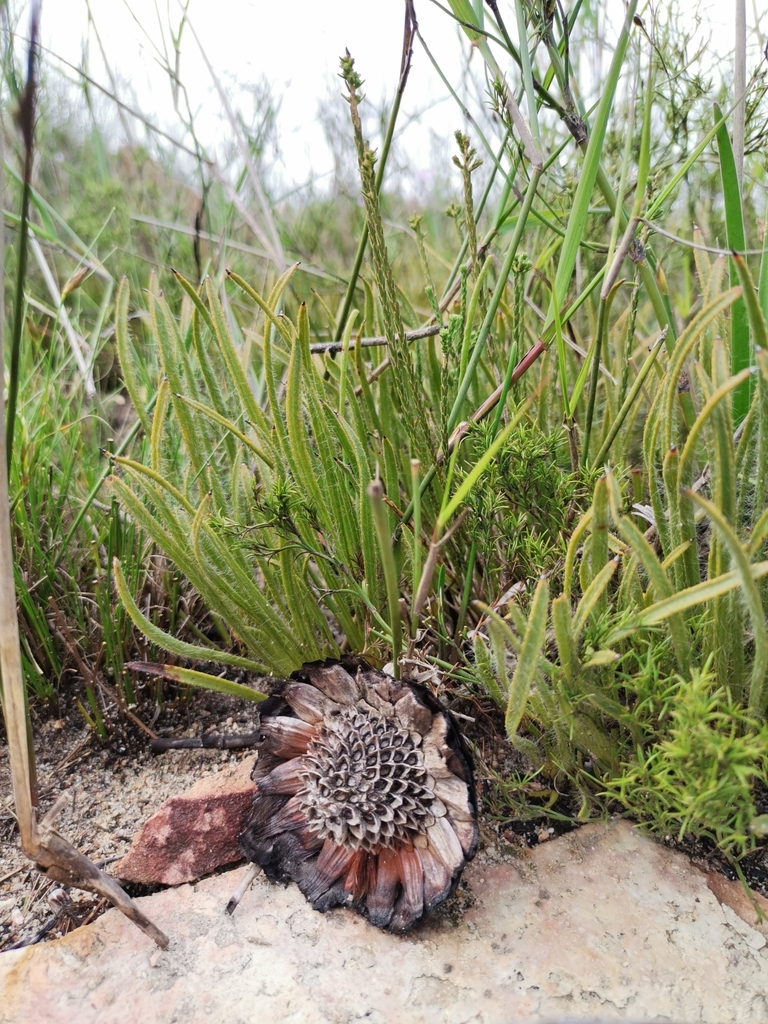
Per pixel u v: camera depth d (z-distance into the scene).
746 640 0.19
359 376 0.25
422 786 0.19
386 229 0.49
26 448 0.29
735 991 0.17
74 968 0.19
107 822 0.24
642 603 0.19
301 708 0.21
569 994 0.17
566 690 0.18
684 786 0.17
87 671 0.25
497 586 0.25
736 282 0.22
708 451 0.21
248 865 0.21
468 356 0.24
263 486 0.26
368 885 0.19
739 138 0.23
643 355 0.31
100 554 0.29
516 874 0.20
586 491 0.22
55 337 0.36
